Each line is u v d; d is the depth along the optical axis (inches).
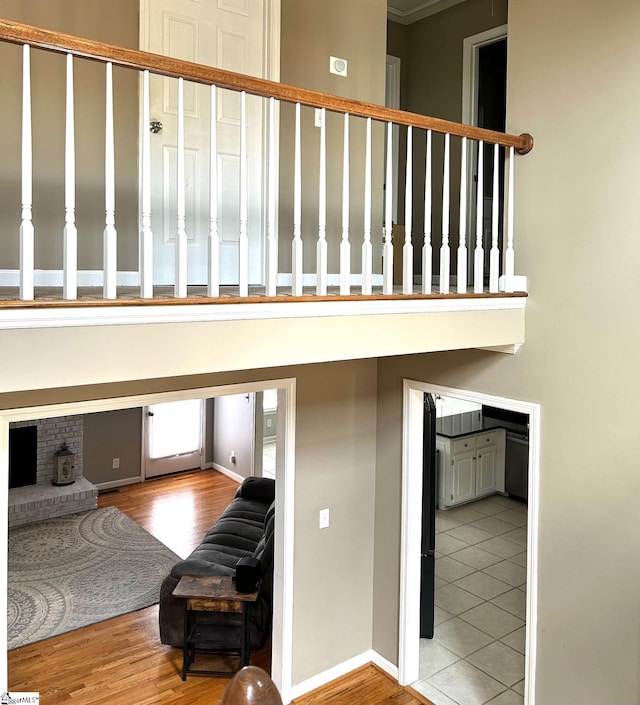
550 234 120.3
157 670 159.8
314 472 149.5
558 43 117.5
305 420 146.8
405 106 214.8
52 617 183.6
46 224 113.8
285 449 143.7
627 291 109.0
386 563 159.8
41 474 276.1
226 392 133.1
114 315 77.2
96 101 117.8
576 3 114.3
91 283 119.9
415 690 152.8
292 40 145.7
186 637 155.0
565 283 118.4
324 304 95.9
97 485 298.4
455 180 199.6
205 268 137.2
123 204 123.0
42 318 72.4
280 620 147.3
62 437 279.3
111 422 300.2
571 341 118.0
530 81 122.4
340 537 156.0
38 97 111.7
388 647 159.6
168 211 130.6
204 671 157.3
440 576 209.5
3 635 110.0
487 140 117.3
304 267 151.9
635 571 109.9
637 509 109.3
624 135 108.1
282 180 146.5
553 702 123.6
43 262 113.8
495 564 218.1
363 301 100.5
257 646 168.6
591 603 116.7
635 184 107.0
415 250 211.8
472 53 194.7
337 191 156.3
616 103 108.9
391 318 105.3
